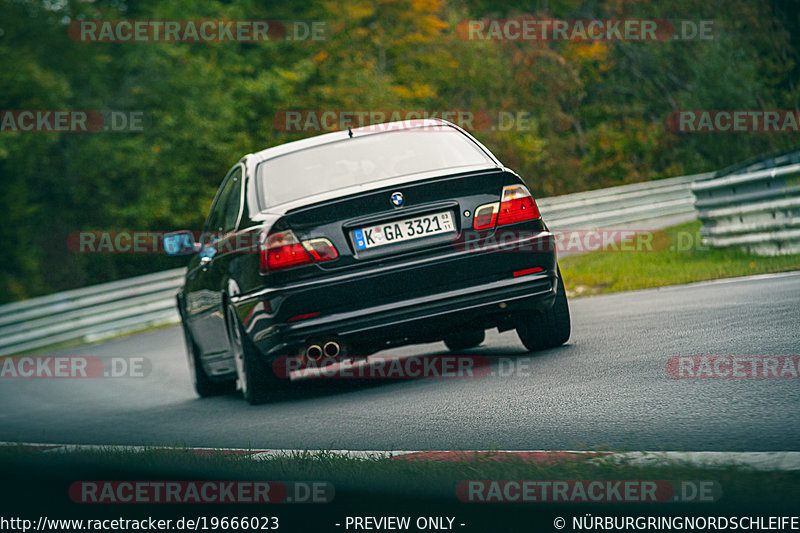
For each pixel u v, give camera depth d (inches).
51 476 634.8
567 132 7559.1
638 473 464.8
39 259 6102.4
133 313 3316.9
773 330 888.9
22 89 5546.3
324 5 6811.0
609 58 7583.7
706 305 1170.0
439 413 746.2
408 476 508.7
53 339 3179.1
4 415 1363.2
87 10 6186.0
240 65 6437.0
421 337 919.0
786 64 7096.5
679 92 7322.8
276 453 655.1
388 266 876.0
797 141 6752.0
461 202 892.6
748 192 1728.6
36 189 6151.6
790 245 1635.1
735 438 535.8
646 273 1786.4
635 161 7229.3
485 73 7081.7
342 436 709.9
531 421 664.4
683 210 3969.0
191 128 5733.3
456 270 884.6
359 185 916.6
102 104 5861.2
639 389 721.0
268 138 6077.8
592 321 1219.2
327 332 873.5
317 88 6363.2
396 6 6889.8
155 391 1437.0
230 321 992.9
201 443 787.4
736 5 7199.8
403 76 6963.6
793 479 426.0
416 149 965.2
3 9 6058.1
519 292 899.4
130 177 5831.7
